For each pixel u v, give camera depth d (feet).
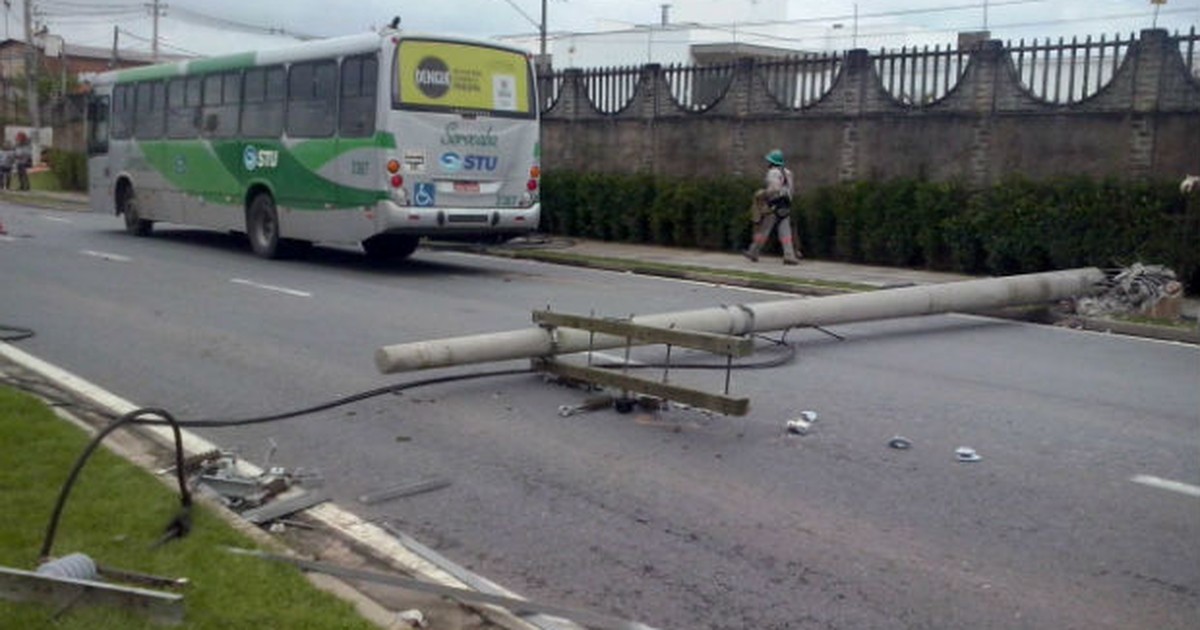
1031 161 58.95
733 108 72.90
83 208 106.42
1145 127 54.75
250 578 16.46
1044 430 26.99
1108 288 45.96
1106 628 16.34
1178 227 51.65
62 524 17.97
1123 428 27.32
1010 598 17.34
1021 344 39.42
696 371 32.73
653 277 59.31
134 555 17.04
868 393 30.55
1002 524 20.44
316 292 49.60
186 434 25.89
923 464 23.99
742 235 69.87
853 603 17.17
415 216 55.11
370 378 31.60
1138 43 54.80
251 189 63.93
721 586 17.79
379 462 23.93
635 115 79.20
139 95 74.59
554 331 30.32
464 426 26.55
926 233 60.95
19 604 14.73
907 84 64.08
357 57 55.72
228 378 31.68
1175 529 20.26
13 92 208.74
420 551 19.01
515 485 22.49
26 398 25.73
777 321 35.40
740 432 26.27
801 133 69.21
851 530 20.11
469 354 28.68
